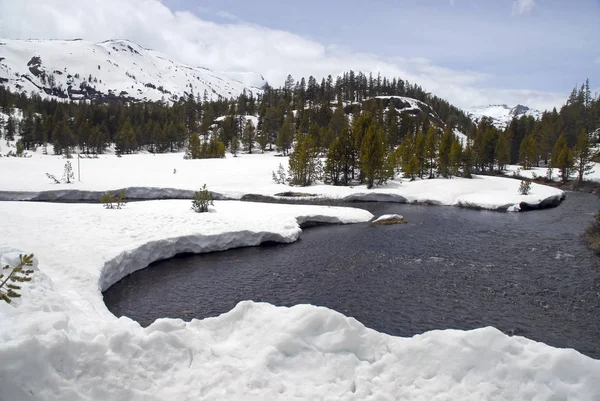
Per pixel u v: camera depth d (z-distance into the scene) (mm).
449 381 4793
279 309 5926
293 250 18656
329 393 4727
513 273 15391
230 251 18297
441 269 15891
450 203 35469
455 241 20609
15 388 4086
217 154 69062
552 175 58031
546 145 69688
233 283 14211
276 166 54219
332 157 44906
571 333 10617
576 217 28844
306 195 38125
